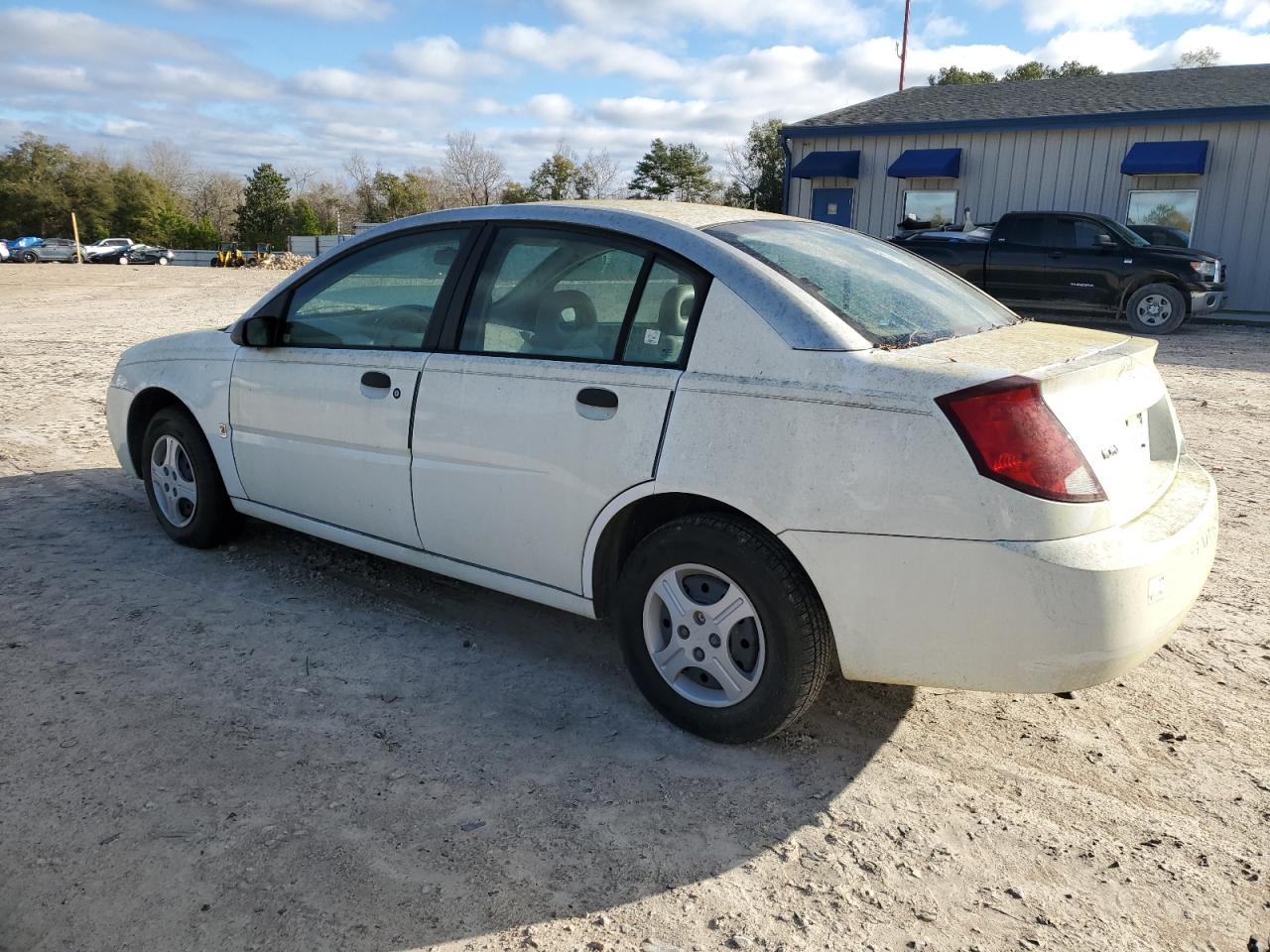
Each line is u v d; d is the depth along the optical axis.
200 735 2.96
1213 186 17.53
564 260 3.24
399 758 2.88
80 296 22.27
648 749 2.98
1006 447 2.42
